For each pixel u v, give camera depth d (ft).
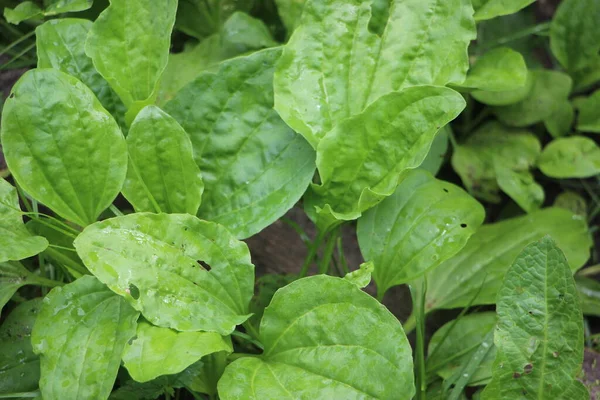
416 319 3.36
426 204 3.40
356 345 3.15
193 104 3.39
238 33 3.66
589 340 3.56
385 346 3.13
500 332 3.22
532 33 3.93
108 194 3.28
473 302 3.47
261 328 3.20
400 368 3.11
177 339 3.13
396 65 3.41
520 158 3.76
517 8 3.49
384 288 3.41
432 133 3.27
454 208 3.39
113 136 3.26
